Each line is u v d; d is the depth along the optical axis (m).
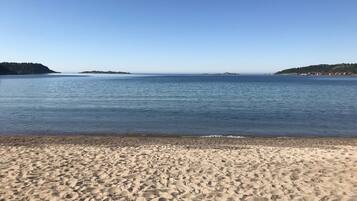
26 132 20.75
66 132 20.84
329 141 17.94
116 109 33.41
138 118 27.28
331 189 8.96
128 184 9.35
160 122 25.20
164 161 11.95
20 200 8.10
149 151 13.73
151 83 103.88
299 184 9.40
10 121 25.17
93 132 20.94
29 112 30.48
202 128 22.69
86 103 39.09
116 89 67.75
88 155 12.78
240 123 24.88
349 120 26.55
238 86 84.44
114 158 12.34
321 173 10.46
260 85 90.75
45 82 100.31
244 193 8.69
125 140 17.70
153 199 8.27
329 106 36.56
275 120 26.41
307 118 27.59
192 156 12.81
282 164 11.61
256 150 14.19
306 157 12.69
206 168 11.06
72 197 8.34
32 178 9.79
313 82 114.94
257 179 9.87
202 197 8.41
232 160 12.19
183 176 10.14
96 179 9.77
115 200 8.18
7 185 9.16
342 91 63.00
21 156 12.51
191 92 59.59
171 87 77.69
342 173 10.45
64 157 12.41
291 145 16.53
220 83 106.44
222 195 8.55
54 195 8.45
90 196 8.41
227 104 38.53
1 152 13.23
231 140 17.98
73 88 70.00
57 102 39.94
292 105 37.53
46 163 11.50
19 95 49.66
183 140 17.86
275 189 8.98
